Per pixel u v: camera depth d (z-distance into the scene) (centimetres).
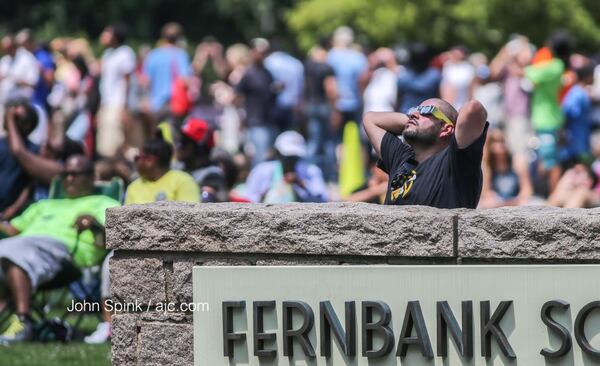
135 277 1867
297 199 3350
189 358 1848
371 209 1778
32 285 2677
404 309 1731
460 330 1709
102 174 3362
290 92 5262
